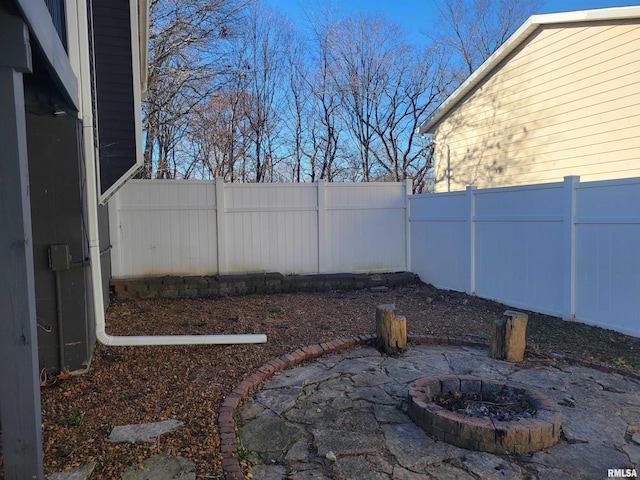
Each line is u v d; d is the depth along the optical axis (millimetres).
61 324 3555
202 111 13422
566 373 3729
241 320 5324
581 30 8062
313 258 7734
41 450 2119
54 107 3426
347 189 7852
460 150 11758
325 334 4801
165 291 6672
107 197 5047
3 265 1995
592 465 2387
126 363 3877
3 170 1973
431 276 7645
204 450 2506
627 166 7441
